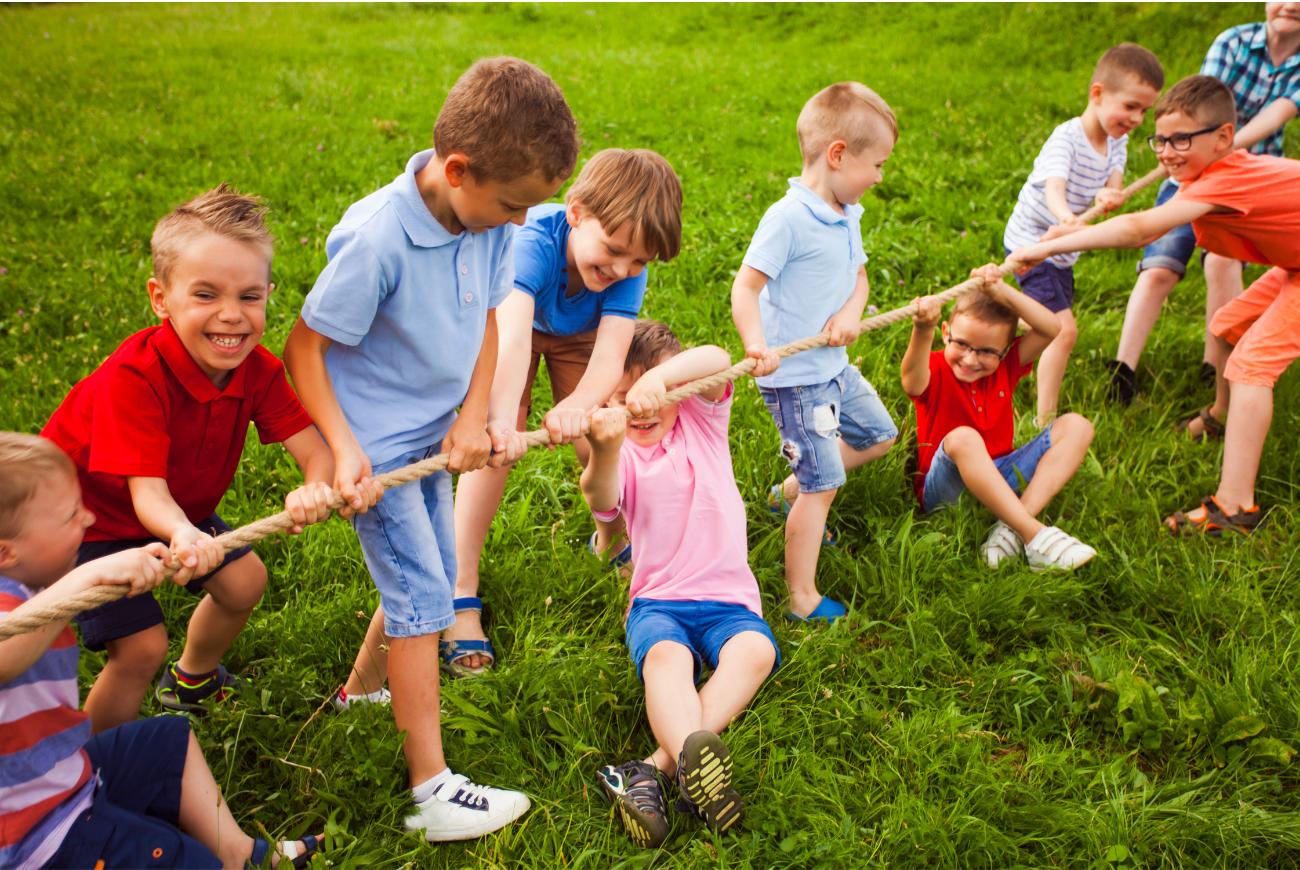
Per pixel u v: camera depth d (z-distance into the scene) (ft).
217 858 7.88
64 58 37.81
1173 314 19.85
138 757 8.01
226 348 8.20
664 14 47.57
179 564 7.66
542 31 46.62
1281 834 9.36
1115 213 23.59
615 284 11.09
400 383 9.05
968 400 13.85
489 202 8.25
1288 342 13.65
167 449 8.35
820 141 11.81
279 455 14.38
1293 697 10.77
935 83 33.53
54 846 7.25
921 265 20.59
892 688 11.23
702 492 10.89
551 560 12.46
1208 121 13.41
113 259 20.20
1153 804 9.82
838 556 13.00
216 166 25.85
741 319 11.62
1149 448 15.47
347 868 8.61
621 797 9.29
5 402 14.85
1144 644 11.97
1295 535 13.57
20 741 7.12
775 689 10.92
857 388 13.29
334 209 23.29
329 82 34.47
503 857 9.05
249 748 9.84
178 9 51.57
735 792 9.21
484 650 11.38
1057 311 15.98
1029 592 12.28
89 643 8.91
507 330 10.57
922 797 9.73
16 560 7.39
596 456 10.24
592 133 29.63
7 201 23.35
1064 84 32.63
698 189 24.40
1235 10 36.24
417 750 9.38
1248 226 13.61
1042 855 9.42
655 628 10.29
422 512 9.30
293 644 11.15
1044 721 10.87
